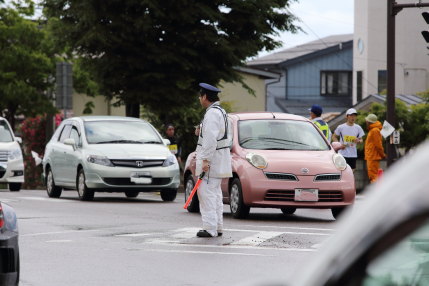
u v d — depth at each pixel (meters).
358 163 74.81
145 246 25.17
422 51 134.75
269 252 23.98
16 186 58.28
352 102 151.38
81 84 100.94
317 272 3.52
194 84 71.44
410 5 63.28
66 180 46.56
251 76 129.38
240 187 33.84
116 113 122.62
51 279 19.12
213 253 23.64
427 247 3.47
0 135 58.72
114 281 18.88
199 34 69.00
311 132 35.97
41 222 32.03
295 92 169.25
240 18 71.19
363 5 137.00
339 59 167.12
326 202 33.31
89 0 67.06
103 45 68.62
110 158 43.59
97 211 37.34
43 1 69.81
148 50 68.50
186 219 33.88
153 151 44.50
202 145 26.89
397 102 93.19
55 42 70.44
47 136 87.00
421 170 3.42
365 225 3.44
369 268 3.47
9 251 15.86
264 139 35.19
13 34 97.75
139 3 66.69
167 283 18.61
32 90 96.75
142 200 46.69
